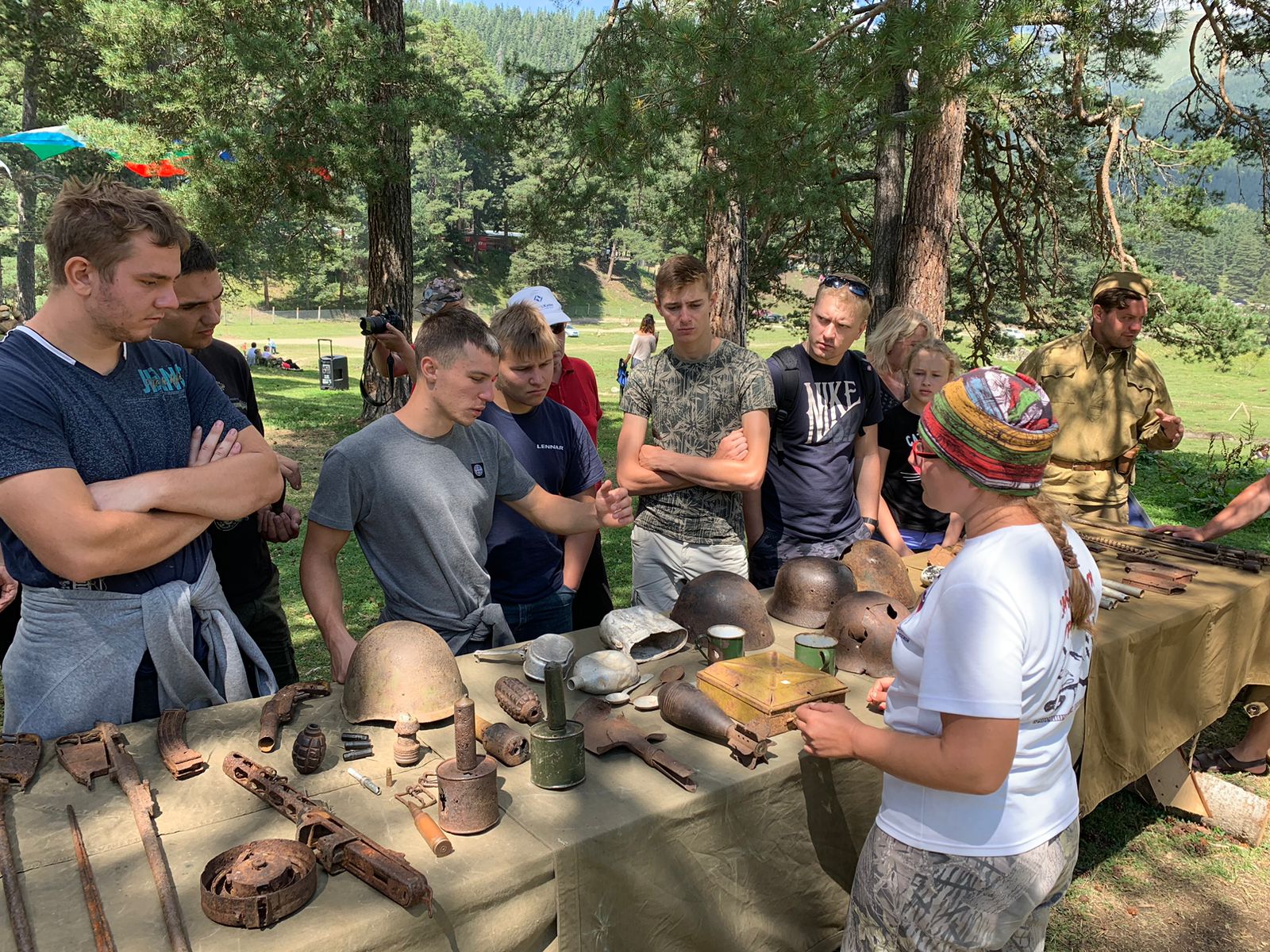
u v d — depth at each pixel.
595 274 83.62
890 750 1.59
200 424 2.27
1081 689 1.67
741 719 2.17
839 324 3.38
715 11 6.81
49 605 2.01
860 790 2.16
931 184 10.88
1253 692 3.69
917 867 1.65
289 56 10.13
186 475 2.04
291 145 10.35
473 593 2.69
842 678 2.49
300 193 10.70
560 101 12.30
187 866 1.56
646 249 73.06
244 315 55.44
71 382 1.94
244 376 3.17
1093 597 1.67
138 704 2.13
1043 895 1.64
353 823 1.69
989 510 1.58
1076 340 4.45
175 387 2.17
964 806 1.60
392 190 11.33
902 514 3.94
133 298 1.90
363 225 61.56
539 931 1.62
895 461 3.89
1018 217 14.45
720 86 6.82
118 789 1.80
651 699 2.26
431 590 2.64
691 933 1.87
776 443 3.57
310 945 1.36
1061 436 4.46
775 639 2.70
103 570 1.93
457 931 1.51
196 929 1.39
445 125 11.03
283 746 1.98
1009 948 1.79
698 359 3.38
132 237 1.86
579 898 1.66
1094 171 14.77
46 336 1.93
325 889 1.50
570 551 3.31
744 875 1.95
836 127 6.93
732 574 2.72
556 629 3.21
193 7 10.55
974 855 1.60
